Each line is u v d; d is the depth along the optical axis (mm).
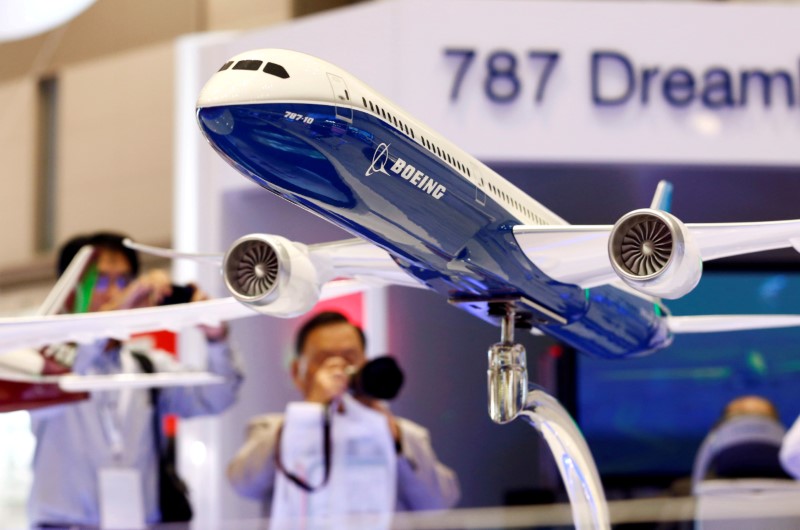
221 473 7176
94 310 5367
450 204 1821
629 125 6305
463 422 7496
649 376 7266
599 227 1806
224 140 1669
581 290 2049
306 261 1904
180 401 5582
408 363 7320
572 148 6285
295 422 4984
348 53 6426
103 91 11680
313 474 4957
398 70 6246
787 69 6367
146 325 2322
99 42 11656
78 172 11836
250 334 7363
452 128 6234
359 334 5180
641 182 7102
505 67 6258
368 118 1711
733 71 6348
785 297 7289
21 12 4438
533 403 1997
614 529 3688
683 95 6328
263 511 5348
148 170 11375
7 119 12164
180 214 7387
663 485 7195
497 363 1948
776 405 7250
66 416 5188
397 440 5059
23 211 12078
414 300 7344
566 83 6289
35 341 2424
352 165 1721
